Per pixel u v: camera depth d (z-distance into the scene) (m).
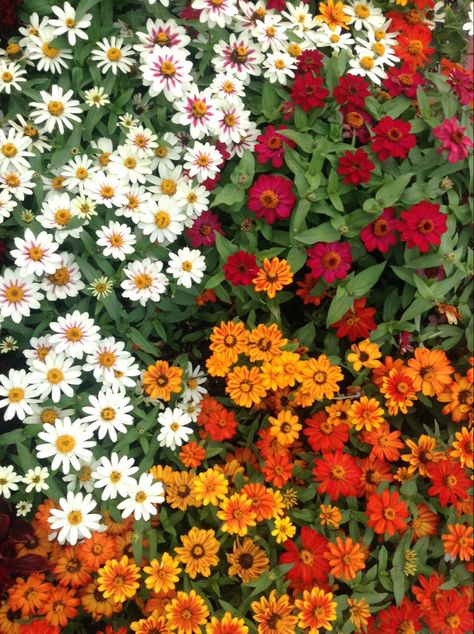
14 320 0.65
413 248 0.71
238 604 0.69
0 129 0.70
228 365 0.71
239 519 0.66
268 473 0.68
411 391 0.70
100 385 0.70
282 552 0.70
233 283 0.70
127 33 0.74
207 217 0.74
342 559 0.66
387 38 0.77
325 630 0.67
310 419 0.72
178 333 0.78
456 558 0.73
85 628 0.70
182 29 0.72
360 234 0.71
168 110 0.74
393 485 0.72
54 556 0.66
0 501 0.64
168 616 0.64
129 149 0.70
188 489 0.69
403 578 0.67
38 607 0.64
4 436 0.65
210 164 0.70
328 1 0.75
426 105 0.73
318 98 0.71
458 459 0.71
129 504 0.65
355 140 0.74
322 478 0.68
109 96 0.74
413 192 0.72
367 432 0.71
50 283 0.67
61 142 0.71
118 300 0.73
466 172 0.74
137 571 0.65
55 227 0.67
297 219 0.70
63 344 0.65
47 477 0.65
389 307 0.74
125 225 0.68
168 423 0.69
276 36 0.74
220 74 0.72
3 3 0.69
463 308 0.73
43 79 0.71
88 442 0.65
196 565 0.66
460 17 0.82
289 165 0.70
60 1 0.71
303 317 0.80
